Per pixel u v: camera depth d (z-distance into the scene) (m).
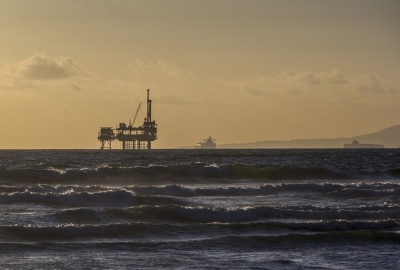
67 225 87.00
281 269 68.31
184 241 82.25
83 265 68.00
